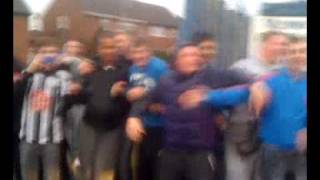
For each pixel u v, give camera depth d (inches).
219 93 131.6
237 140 133.2
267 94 133.0
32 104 145.2
